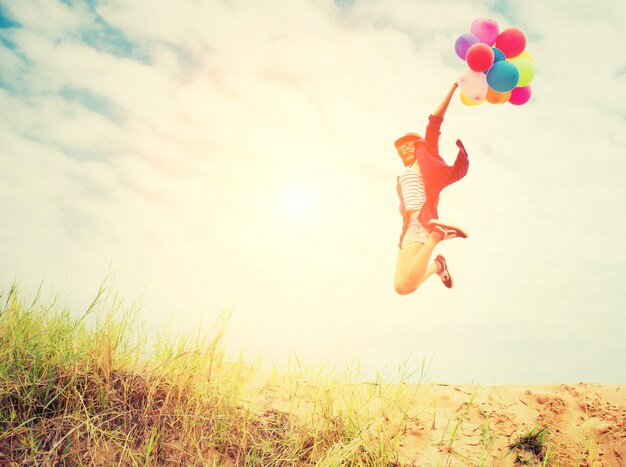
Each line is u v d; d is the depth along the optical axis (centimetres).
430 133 434
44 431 204
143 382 239
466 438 264
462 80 387
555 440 267
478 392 314
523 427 274
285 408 270
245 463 223
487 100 410
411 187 435
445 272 419
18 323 230
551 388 313
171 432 225
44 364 229
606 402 291
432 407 295
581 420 280
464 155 405
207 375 264
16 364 224
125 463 203
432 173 422
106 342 236
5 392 209
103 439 209
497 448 259
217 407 245
